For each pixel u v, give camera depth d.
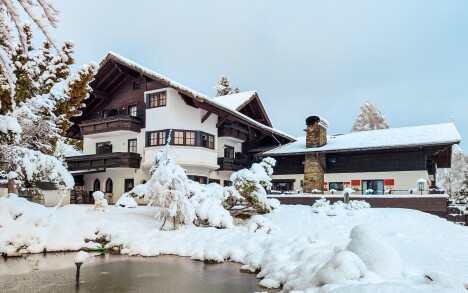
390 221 16.06
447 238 13.01
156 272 9.34
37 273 9.10
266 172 19.20
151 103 26.61
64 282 8.19
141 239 12.63
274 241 10.95
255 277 8.85
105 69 27.02
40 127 14.90
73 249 12.39
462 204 34.16
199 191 15.52
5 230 11.98
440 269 7.98
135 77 27.83
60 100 17.38
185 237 12.82
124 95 28.31
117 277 8.73
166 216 14.44
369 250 7.08
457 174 51.53
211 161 26.56
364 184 27.59
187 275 9.02
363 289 5.09
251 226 14.29
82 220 13.91
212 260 10.89
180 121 25.44
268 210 18.58
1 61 4.41
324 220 17.00
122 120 25.98
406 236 13.30
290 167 31.00
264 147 32.91
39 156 13.69
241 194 17.58
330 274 6.24
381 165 27.08
